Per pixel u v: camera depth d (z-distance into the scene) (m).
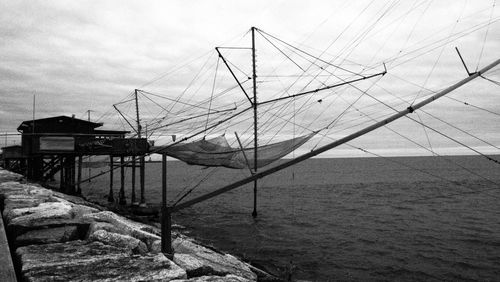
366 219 32.72
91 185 79.00
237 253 20.86
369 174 117.88
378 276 16.86
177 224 30.75
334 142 8.32
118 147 28.09
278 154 19.27
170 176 116.88
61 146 27.58
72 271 4.09
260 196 55.03
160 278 3.97
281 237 25.48
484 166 147.25
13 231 5.96
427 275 17.00
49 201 9.54
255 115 23.75
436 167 153.00
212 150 20.59
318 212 37.75
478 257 19.72
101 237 5.68
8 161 49.78
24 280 3.95
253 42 25.42
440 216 33.16
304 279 16.19
